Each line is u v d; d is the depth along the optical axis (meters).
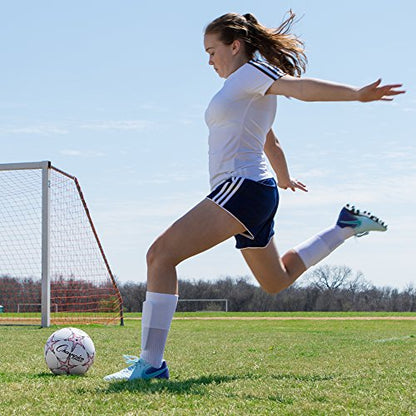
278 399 4.09
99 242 17.59
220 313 28.70
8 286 19.56
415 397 4.21
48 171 16.11
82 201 17.48
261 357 7.62
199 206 4.91
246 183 4.90
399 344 9.71
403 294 44.88
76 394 4.21
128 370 5.21
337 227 6.12
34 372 5.75
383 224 6.13
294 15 5.48
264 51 5.41
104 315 17.89
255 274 5.66
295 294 45.75
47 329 14.56
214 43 5.47
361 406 3.88
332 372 5.77
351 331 14.43
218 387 4.57
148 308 4.99
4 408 3.76
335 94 4.57
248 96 5.02
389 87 4.35
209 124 5.19
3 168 16.31
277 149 6.12
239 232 4.96
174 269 4.98
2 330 14.09
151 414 3.50
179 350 8.76
